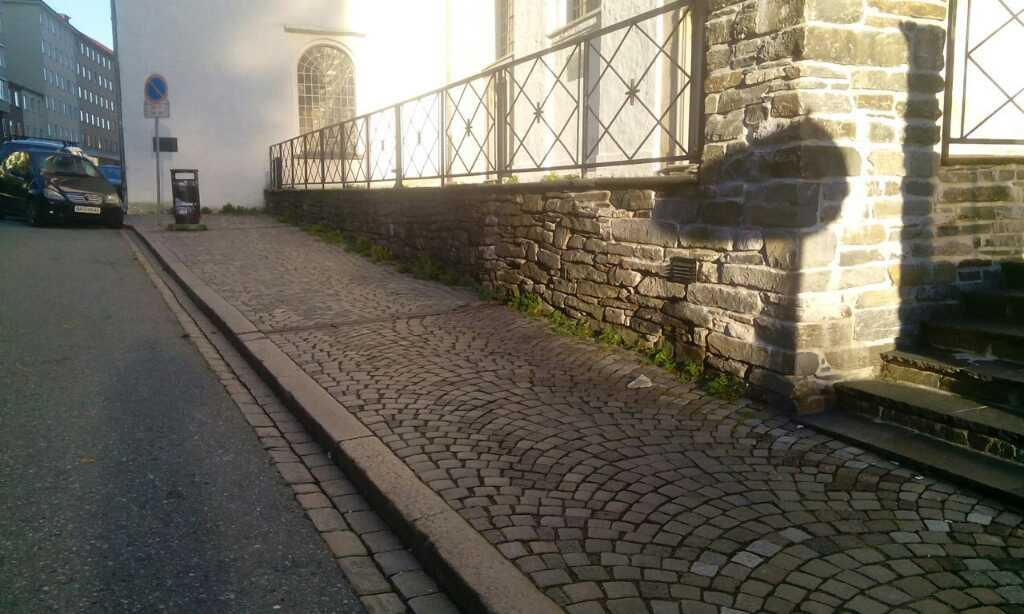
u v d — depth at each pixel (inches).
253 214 679.7
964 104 182.9
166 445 166.1
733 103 182.5
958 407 150.6
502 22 482.9
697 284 196.4
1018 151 206.1
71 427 174.2
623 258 225.3
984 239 190.2
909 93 174.7
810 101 163.2
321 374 205.8
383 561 119.5
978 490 130.3
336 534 128.5
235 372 223.6
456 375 202.5
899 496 130.6
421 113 585.6
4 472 148.4
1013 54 203.5
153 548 121.9
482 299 295.7
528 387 192.1
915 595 100.9
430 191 348.2
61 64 3454.7
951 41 177.5
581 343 231.5
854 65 167.2
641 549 113.3
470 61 516.1
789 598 100.4
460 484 135.9
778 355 171.5
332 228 500.7
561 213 255.0
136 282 365.7
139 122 663.8
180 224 538.6
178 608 105.5
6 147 636.1
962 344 171.6
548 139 410.3
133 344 251.8
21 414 181.2
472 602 102.5
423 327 255.4
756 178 175.9
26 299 311.6
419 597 109.1
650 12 209.8
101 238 521.0
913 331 181.8
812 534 117.8
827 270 168.6
